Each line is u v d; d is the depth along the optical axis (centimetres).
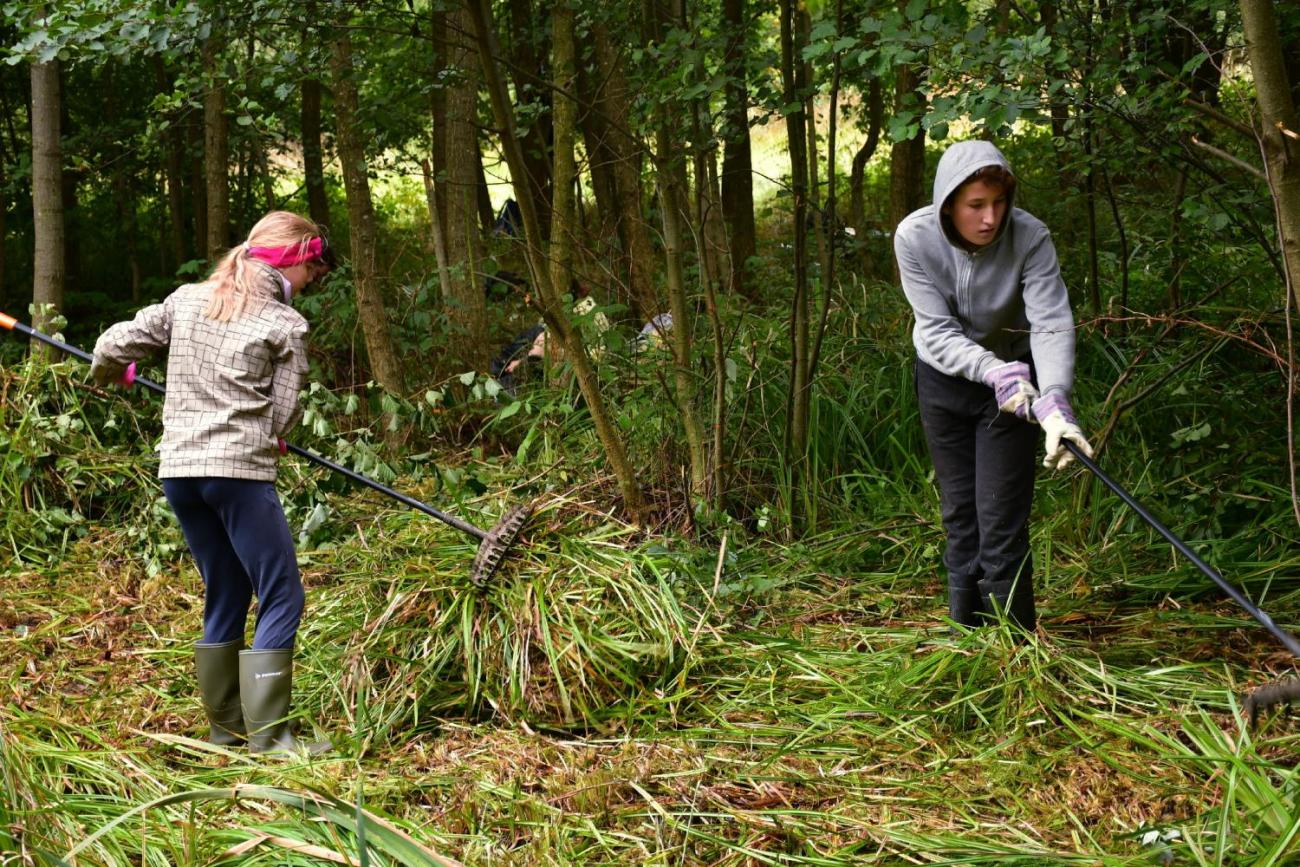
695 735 351
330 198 1354
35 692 401
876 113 897
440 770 337
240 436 354
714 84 469
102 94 1080
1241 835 266
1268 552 455
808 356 539
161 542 524
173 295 371
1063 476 530
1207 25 496
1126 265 559
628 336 660
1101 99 428
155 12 420
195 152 960
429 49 595
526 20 915
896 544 496
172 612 477
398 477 590
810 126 599
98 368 368
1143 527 486
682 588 423
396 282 839
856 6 480
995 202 358
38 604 486
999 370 357
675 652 391
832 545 508
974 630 379
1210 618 414
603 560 404
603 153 856
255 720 358
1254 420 494
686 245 761
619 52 586
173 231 1167
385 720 366
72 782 315
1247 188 486
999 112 369
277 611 362
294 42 499
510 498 537
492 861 279
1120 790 304
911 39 379
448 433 686
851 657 397
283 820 291
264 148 1005
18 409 577
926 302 384
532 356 688
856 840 287
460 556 412
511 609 383
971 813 301
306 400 529
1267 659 381
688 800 312
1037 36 371
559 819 300
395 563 423
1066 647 393
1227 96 536
